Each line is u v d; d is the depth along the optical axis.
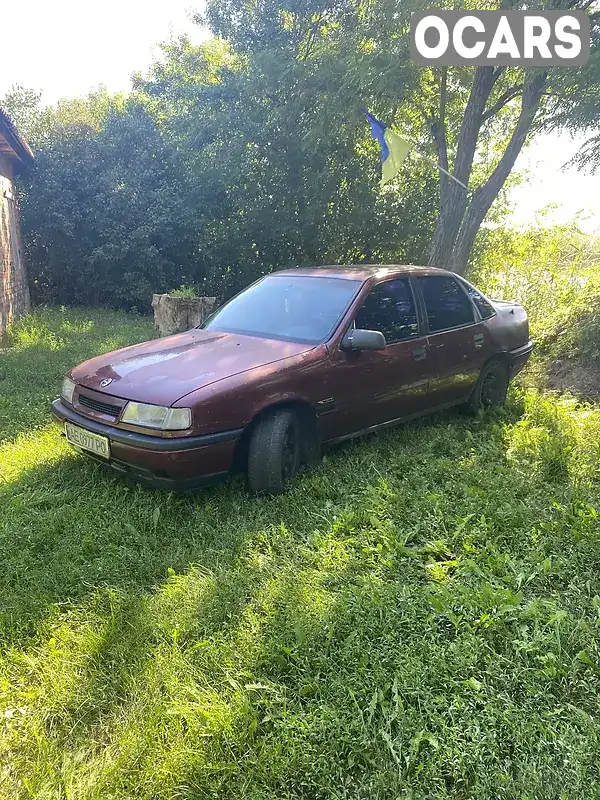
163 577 3.14
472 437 5.11
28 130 14.80
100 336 9.84
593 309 7.91
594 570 3.21
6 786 2.01
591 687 2.40
